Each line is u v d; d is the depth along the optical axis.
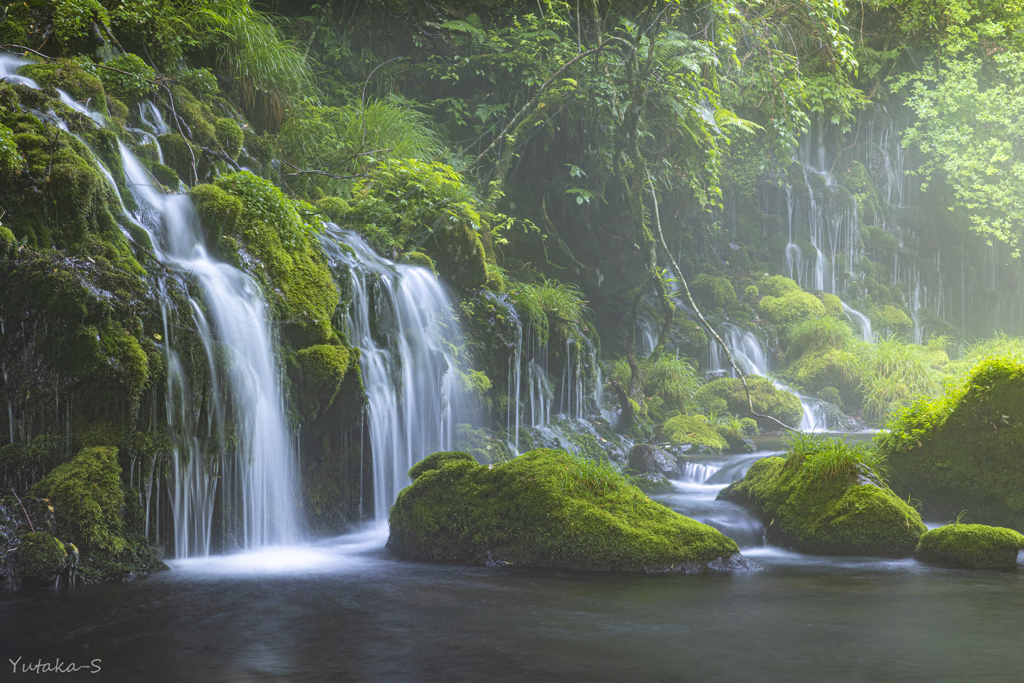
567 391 12.82
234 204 7.93
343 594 5.83
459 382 10.30
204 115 9.91
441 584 6.14
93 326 6.18
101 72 8.95
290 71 11.62
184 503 6.70
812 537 7.40
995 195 20.61
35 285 6.14
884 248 22.11
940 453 8.44
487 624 5.14
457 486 7.26
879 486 7.60
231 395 6.97
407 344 9.27
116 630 4.97
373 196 10.80
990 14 21.12
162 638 4.83
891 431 9.11
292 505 7.67
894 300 21.47
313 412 7.68
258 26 11.44
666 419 14.09
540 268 15.49
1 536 5.69
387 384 8.77
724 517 7.95
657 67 14.59
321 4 14.55
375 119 11.95
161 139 8.96
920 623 5.17
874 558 7.12
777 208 21.17
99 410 6.22
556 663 4.43
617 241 17.27
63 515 5.91
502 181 13.82
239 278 7.46
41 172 6.54
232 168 9.52
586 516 6.71
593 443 12.20
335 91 13.45
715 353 16.97
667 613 5.40
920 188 23.64
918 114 21.50
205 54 10.92
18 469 6.07
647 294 17.36
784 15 16.67
